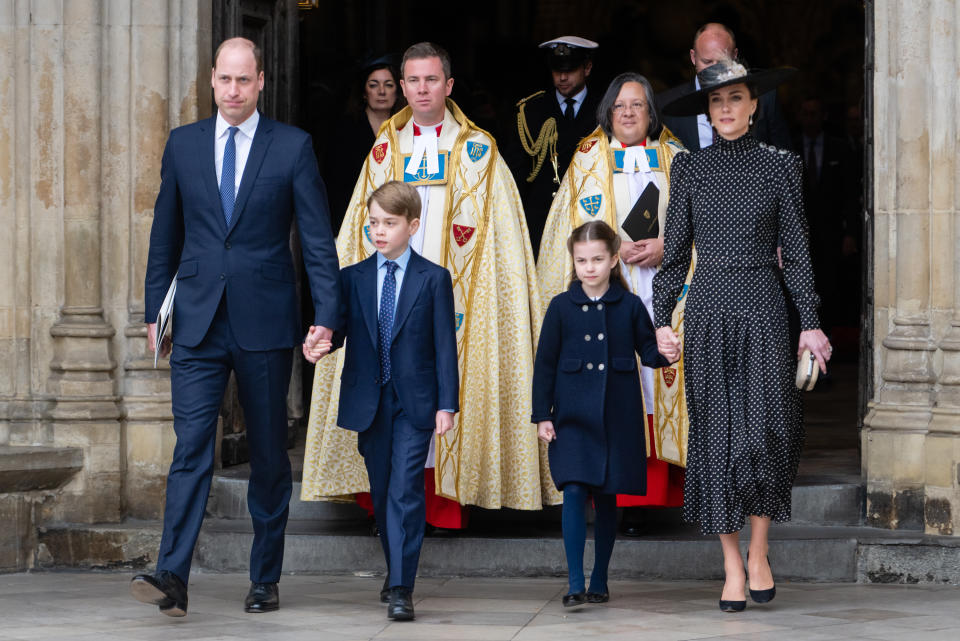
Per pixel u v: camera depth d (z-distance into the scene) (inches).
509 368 940.0
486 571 936.9
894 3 977.5
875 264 1000.2
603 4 3009.4
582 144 992.2
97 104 1023.0
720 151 826.8
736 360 805.2
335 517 1019.3
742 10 3031.5
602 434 820.6
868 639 730.2
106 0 1027.9
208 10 1053.2
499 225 947.3
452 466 919.0
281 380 815.7
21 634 756.0
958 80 956.0
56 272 1026.7
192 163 808.3
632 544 927.7
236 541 959.0
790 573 915.4
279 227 815.1
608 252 834.8
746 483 798.5
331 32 2529.5
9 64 1025.5
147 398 1022.4
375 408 818.8
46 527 995.3
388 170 954.7
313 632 758.5
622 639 733.3
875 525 970.1
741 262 810.2
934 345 965.8
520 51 1908.2
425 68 930.1
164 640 738.2
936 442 940.6
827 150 1657.2
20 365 1027.9
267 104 1191.6
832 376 1860.2
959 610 813.2
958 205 959.6
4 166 1026.1
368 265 836.6
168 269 822.5
